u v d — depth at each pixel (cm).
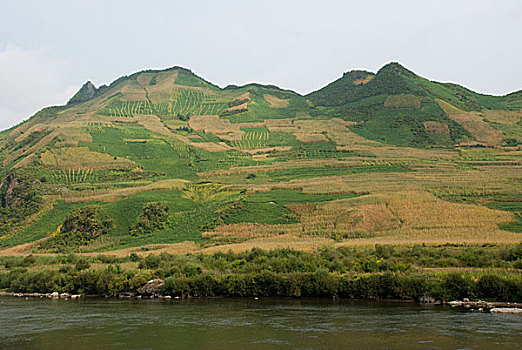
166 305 9256
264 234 15688
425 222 15325
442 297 8700
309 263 10919
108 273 11250
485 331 6406
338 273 10181
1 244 18275
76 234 17850
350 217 16388
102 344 6219
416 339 6084
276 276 9931
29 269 13100
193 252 13950
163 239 16712
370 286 9200
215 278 10331
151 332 6825
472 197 17925
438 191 18950
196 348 5941
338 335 6397
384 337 6225
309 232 15412
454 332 6384
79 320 7806
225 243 15175
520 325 6744
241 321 7481
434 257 11219
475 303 8419
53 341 6412
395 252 11788
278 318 7644
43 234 18638
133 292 10825
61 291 11306
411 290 8900
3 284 12300
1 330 7094
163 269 11431
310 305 8838
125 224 18712
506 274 9150
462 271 9675
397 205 17100
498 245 12050
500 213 15762
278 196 19688
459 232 14000
